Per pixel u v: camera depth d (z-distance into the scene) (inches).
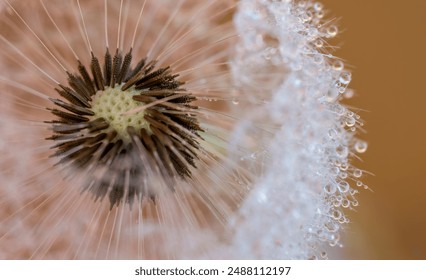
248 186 3.1
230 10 3.3
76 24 3.3
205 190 3.1
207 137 3.1
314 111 3.0
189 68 3.3
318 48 3.1
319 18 3.1
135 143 2.9
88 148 2.9
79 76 3.0
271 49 3.0
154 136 2.9
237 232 3.0
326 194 3.1
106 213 3.2
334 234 3.2
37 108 3.3
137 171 2.9
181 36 3.3
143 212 3.1
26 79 3.3
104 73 3.0
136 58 3.3
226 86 3.2
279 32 3.0
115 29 3.3
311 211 3.0
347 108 3.2
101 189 2.9
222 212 3.2
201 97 3.2
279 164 3.0
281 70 3.0
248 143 3.1
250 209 3.0
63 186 3.2
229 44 3.3
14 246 3.2
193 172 3.1
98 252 3.2
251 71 3.1
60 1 3.3
